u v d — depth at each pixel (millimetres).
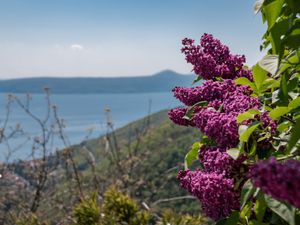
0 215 10094
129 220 5465
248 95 2457
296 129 1643
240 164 1996
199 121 2246
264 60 1903
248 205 1960
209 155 2113
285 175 1007
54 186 11445
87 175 11047
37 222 6840
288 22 1873
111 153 11656
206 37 2770
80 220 5438
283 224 1963
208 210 2131
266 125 2012
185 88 2674
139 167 12281
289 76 2059
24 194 11164
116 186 9844
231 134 2037
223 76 2725
